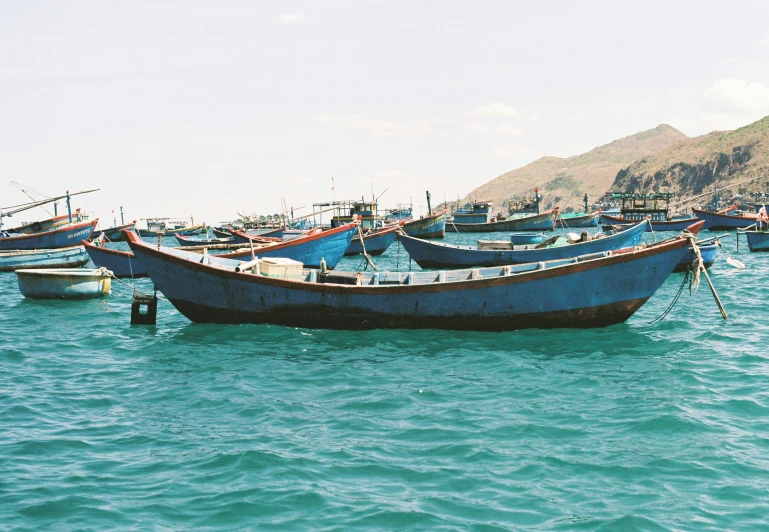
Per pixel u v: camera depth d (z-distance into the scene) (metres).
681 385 16.55
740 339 21.36
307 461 12.28
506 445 12.98
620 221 86.94
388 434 13.60
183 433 13.78
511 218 110.19
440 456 12.51
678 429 13.61
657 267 22.64
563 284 22.27
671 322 24.30
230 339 22.16
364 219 75.38
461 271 24.97
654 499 10.81
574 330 22.91
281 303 22.97
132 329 24.41
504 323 22.61
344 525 10.11
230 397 16.12
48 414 15.01
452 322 22.62
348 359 19.58
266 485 11.34
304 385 17.06
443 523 10.16
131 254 40.62
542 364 18.81
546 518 10.30
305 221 99.50
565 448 12.83
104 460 12.41
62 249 44.62
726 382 16.70
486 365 18.80
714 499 10.79
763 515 10.27
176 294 23.84
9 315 27.70
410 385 16.92
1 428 14.05
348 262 53.84
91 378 18.05
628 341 21.47
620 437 13.32
